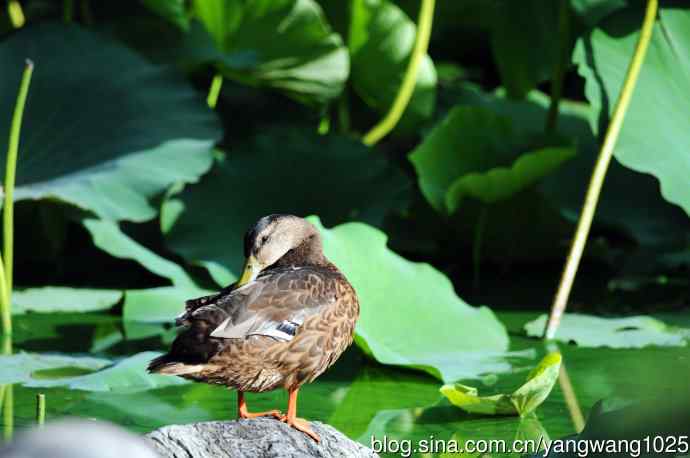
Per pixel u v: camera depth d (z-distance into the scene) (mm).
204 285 12367
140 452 4508
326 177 13477
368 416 8578
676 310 12180
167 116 13055
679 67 11930
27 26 13469
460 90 15992
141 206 12102
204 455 6609
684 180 11117
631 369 9898
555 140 13969
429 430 8258
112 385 8961
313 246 8219
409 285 10828
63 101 12891
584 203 11188
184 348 6789
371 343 9703
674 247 13797
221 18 13602
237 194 13141
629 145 11258
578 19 14430
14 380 9125
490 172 12992
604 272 14367
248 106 15758
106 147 12664
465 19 16266
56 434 4457
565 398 9062
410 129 14969
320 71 13766
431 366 9461
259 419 7055
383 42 14078
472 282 13891
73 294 12078
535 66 15219
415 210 14703
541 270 14570
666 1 12195
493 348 10562
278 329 6973
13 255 13742
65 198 11656
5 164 12305
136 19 14594
